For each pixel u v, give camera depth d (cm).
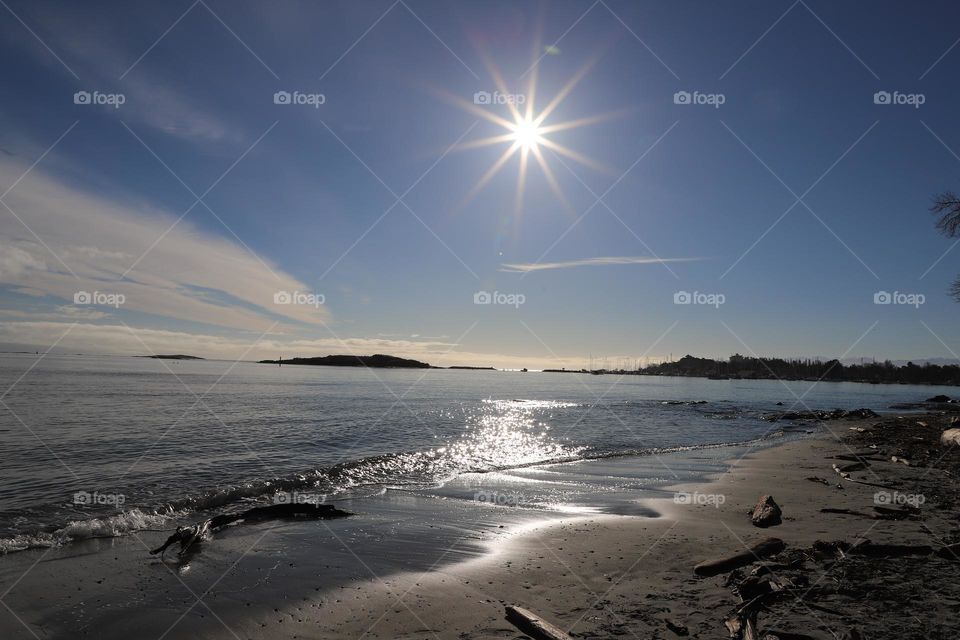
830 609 543
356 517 1051
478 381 14025
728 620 534
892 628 496
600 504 1181
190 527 884
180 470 1512
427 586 671
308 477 1441
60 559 779
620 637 509
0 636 538
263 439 2195
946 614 523
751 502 1174
